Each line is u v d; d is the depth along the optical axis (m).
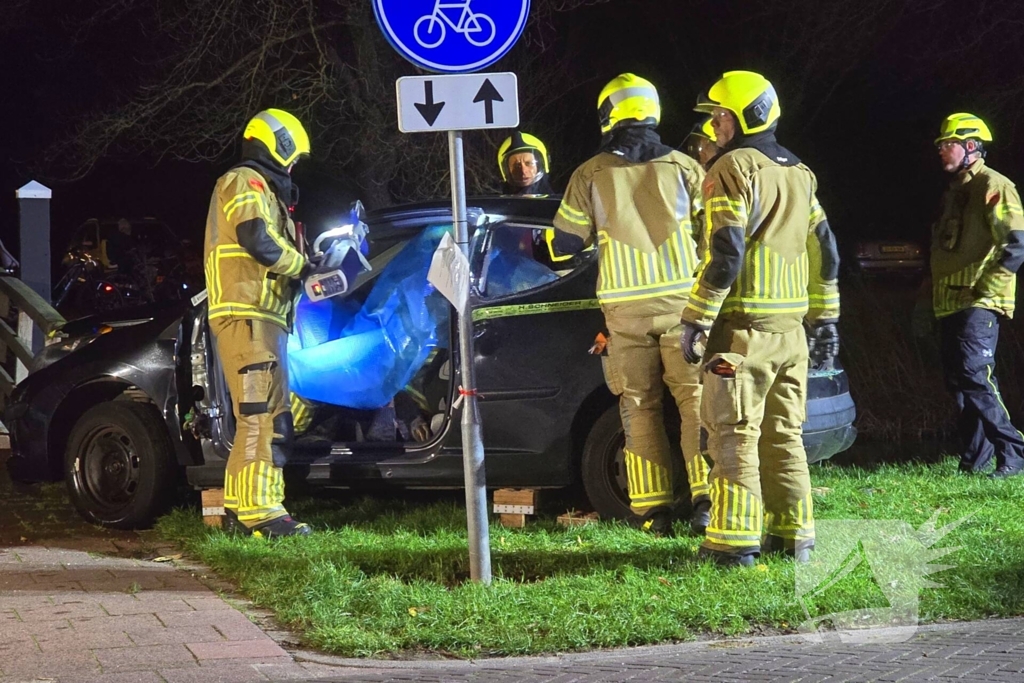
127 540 8.22
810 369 7.61
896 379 12.83
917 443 11.81
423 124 6.24
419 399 8.31
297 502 9.12
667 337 7.24
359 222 7.64
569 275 7.82
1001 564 6.53
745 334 6.45
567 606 5.92
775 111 6.53
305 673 5.34
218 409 8.12
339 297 8.54
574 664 5.38
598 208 7.29
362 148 15.22
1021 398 12.79
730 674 5.09
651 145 7.32
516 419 7.76
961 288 9.36
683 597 6.04
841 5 17.09
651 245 7.21
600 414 7.83
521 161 9.38
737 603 5.91
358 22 14.73
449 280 6.46
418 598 6.16
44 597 6.59
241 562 7.08
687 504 7.83
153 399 8.30
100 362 8.54
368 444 8.05
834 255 6.77
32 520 8.87
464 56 6.34
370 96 15.07
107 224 24.38
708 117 8.05
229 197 7.45
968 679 4.91
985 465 9.52
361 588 6.38
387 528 8.06
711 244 6.34
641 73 18.92
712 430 6.58
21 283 12.12
